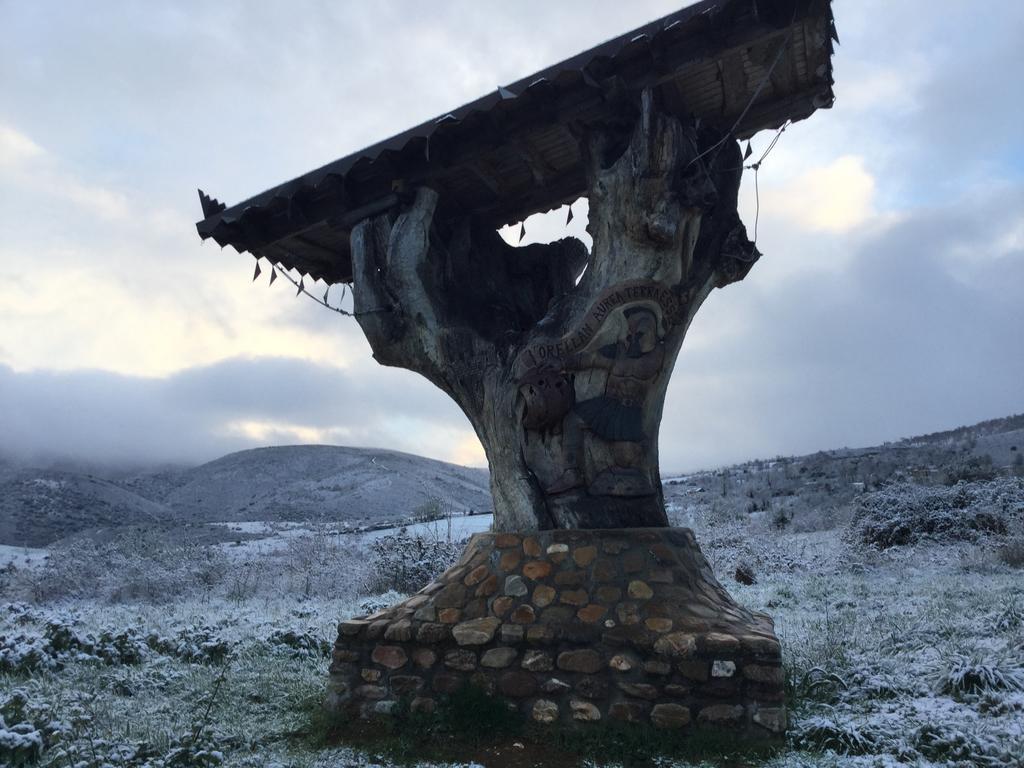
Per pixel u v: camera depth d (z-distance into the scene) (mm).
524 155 6992
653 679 5168
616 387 6246
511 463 6355
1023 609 8008
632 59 5926
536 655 5453
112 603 15234
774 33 5516
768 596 11609
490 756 5000
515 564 5961
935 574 13516
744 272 6691
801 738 4949
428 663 5664
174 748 4824
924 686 5934
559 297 7477
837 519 21109
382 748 5141
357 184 7184
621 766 4758
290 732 5574
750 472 39375
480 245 8047
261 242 7605
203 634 8547
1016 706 5258
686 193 6105
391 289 6945
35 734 4766
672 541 5965
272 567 17469
